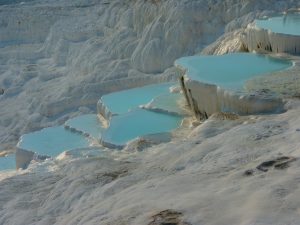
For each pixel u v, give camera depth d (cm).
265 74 1238
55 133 1520
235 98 1079
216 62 1416
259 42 1537
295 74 1215
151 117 1350
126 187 755
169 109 1370
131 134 1237
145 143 1063
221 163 766
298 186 580
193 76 1267
